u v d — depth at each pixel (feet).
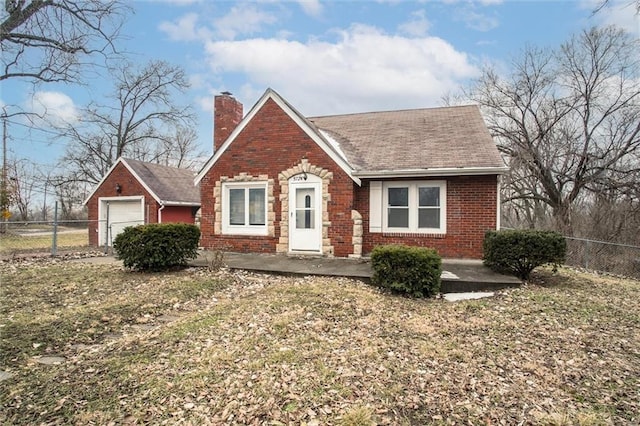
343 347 15.42
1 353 14.65
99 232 60.34
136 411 10.72
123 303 21.79
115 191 60.13
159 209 57.82
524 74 68.44
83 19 40.16
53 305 21.42
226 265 32.35
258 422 10.24
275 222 39.24
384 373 13.23
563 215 63.57
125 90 100.68
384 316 19.77
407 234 37.47
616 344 16.53
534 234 27.73
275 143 39.17
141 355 14.53
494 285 25.85
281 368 13.34
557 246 27.14
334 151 36.60
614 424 10.48
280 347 15.17
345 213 36.45
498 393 12.07
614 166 61.46
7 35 37.40
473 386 12.50
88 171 102.17
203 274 29.94
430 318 19.72
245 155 40.40
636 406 11.44
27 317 19.03
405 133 43.91
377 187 38.37
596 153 62.49
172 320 19.30
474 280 26.09
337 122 51.42
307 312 19.85
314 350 14.93
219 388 12.00
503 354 15.20
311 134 37.60
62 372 13.10
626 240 56.24
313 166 37.55
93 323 18.30
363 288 25.48
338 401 11.33
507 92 70.13
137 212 59.16
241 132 40.57
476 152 36.42
